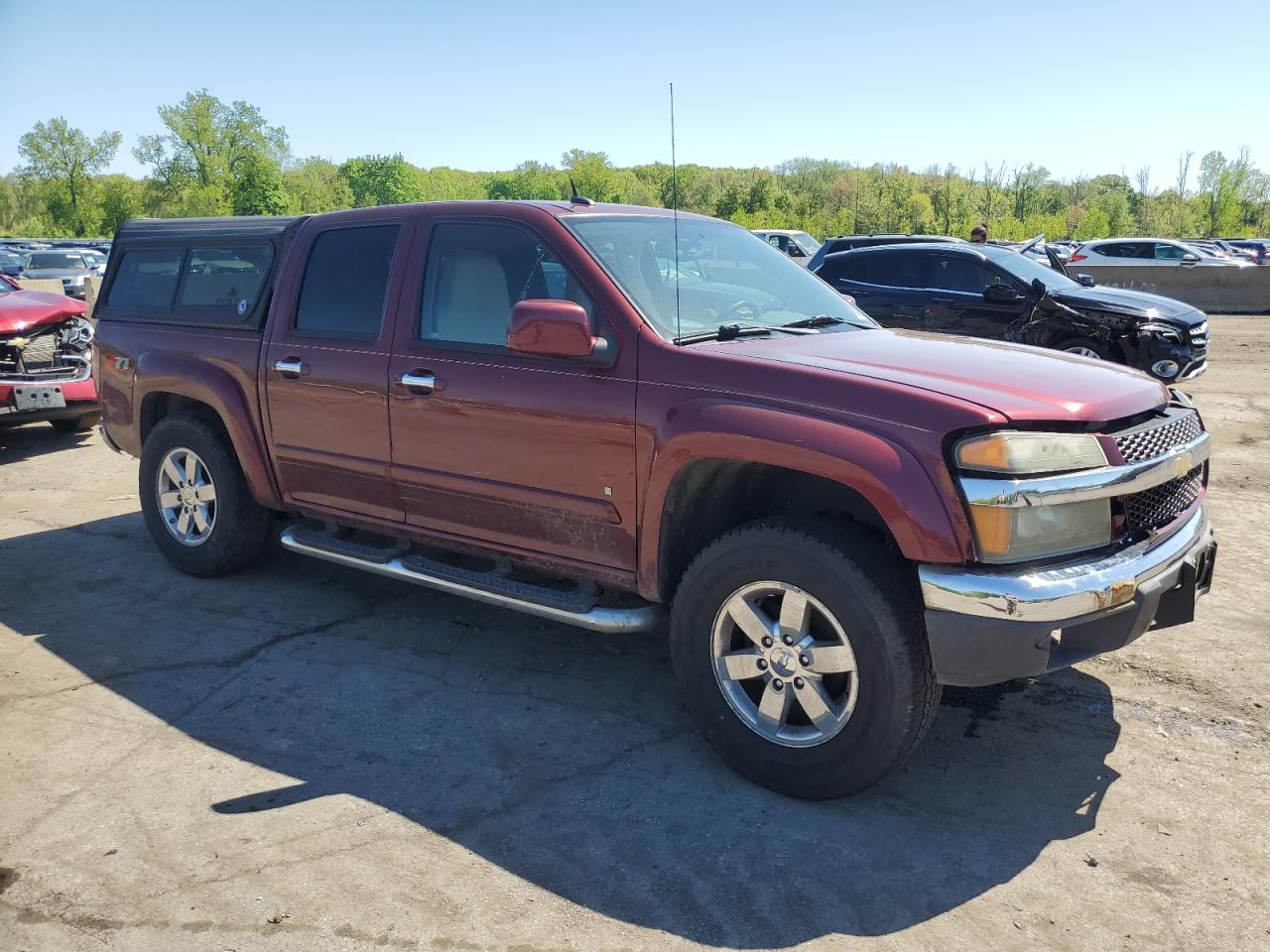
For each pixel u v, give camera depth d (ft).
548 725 11.93
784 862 9.21
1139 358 32.63
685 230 13.60
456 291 12.69
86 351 27.04
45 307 26.48
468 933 8.23
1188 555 10.21
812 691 9.95
